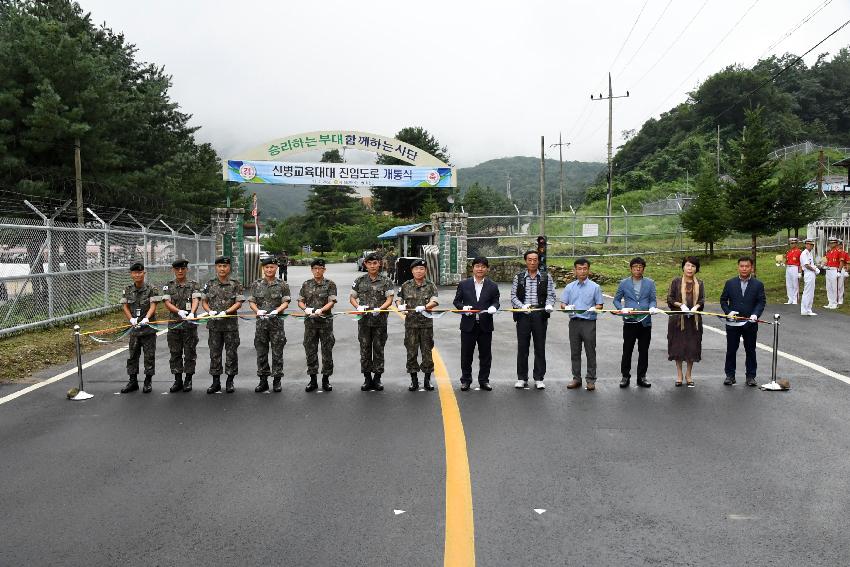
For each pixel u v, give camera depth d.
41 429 6.52
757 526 4.23
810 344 11.48
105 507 4.56
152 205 25.75
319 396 7.95
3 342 10.77
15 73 20.72
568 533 4.12
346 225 76.88
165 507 4.55
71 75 21.27
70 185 21.31
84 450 5.84
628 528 4.19
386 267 32.41
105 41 31.12
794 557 3.81
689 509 4.49
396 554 3.84
